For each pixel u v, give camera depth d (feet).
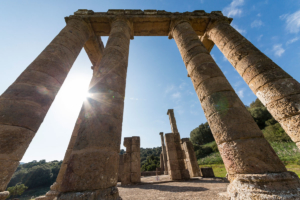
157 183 30.89
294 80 13.97
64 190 7.71
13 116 11.90
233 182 9.45
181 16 26.61
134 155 34.88
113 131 10.82
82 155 8.89
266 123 121.90
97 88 13.05
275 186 7.78
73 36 21.91
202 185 21.66
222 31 23.52
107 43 19.79
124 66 17.15
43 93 14.57
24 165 232.12
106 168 8.87
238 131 10.53
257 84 15.96
